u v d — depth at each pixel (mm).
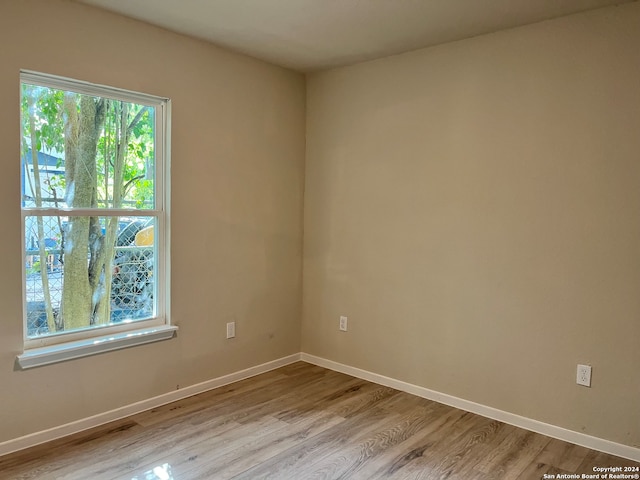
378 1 2469
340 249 3768
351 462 2426
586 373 2629
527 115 2777
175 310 3139
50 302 2656
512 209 2859
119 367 2867
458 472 2354
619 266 2512
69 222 2705
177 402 3145
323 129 3832
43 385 2553
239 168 3465
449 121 3104
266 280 3738
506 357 2924
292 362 4023
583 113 2586
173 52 3004
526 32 2760
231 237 3451
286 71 3760
